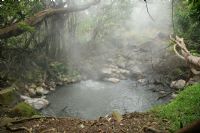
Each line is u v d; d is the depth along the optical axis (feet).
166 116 21.97
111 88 48.32
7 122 20.95
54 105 38.45
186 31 51.26
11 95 30.01
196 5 22.56
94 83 51.47
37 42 52.37
